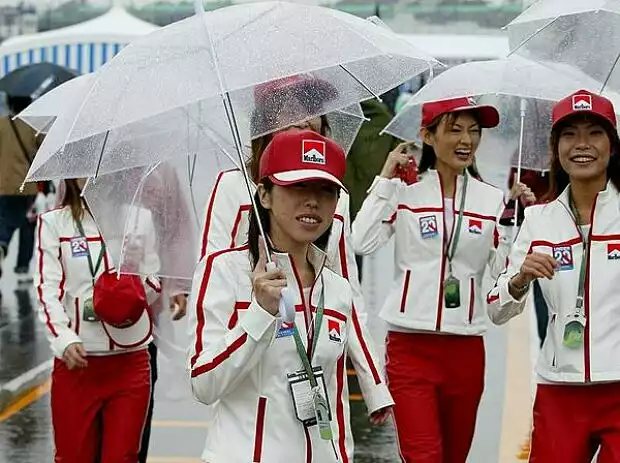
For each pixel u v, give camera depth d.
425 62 8.98
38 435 15.52
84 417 11.22
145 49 8.09
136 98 7.88
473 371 11.52
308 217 7.30
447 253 11.49
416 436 11.18
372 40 8.59
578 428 9.53
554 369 9.55
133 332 11.14
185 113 8.96
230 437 7.47
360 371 8.42
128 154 8.96
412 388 11.36
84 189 9.54
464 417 11.62
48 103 11.80
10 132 28.06
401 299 11.53
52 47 32.84
